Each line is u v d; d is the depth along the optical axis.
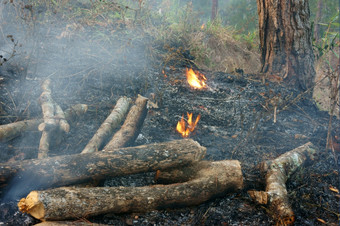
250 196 2.86
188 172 2.87
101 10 6.23
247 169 3.36
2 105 3.73
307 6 5.48
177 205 2.70
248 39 8.24
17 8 5.09
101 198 2.46
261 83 5.53
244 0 12.21
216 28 7.92
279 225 2.60
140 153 2.78
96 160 2.67
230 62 7.41
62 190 2.40
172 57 5.81
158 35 6.59
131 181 2.99
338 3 11.67
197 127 4.21
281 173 3.04
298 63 5.54
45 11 5.65
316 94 6.34
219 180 2.80
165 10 7.88
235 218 2.69
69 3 6.19
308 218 2.76
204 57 6.90
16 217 2.41
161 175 2.89
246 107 4.79
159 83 5.13
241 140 3.96
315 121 4.64
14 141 3.30
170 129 4.09
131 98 4.54
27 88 4.11
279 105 4.88
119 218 2.57
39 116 3.63
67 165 2.60
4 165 2.52
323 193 3.07
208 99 4.95
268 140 4.02
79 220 2.39
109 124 3.53
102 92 4.55
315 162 3.48
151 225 2.54
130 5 6.91
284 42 5.60
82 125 3.81
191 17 7.75
